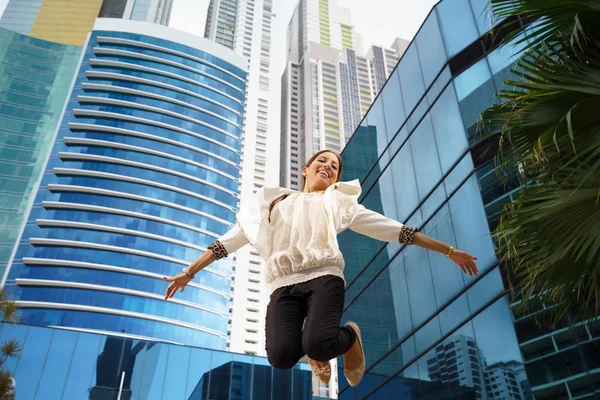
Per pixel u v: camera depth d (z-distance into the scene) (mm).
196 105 86875
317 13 161625
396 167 15219
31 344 31547
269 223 2234
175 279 2375
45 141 79625
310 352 1752
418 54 15414
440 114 13492
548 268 4312
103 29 88812
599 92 3891
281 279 1986
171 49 90375
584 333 7691
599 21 4363
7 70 84125
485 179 11125
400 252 13805
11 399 8180
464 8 13812
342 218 2203
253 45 135125
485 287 10227
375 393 13414
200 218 76375
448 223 12094
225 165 84438
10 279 63406
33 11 98312
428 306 12023
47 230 67562
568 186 4082
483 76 12297
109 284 65375
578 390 7668
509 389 9000
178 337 65312
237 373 34562
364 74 143625
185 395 32812
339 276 1948
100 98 80562
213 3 140875
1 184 74062
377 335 13922
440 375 10992
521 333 9000
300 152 125438
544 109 4359
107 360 32531
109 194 72375
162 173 77125
